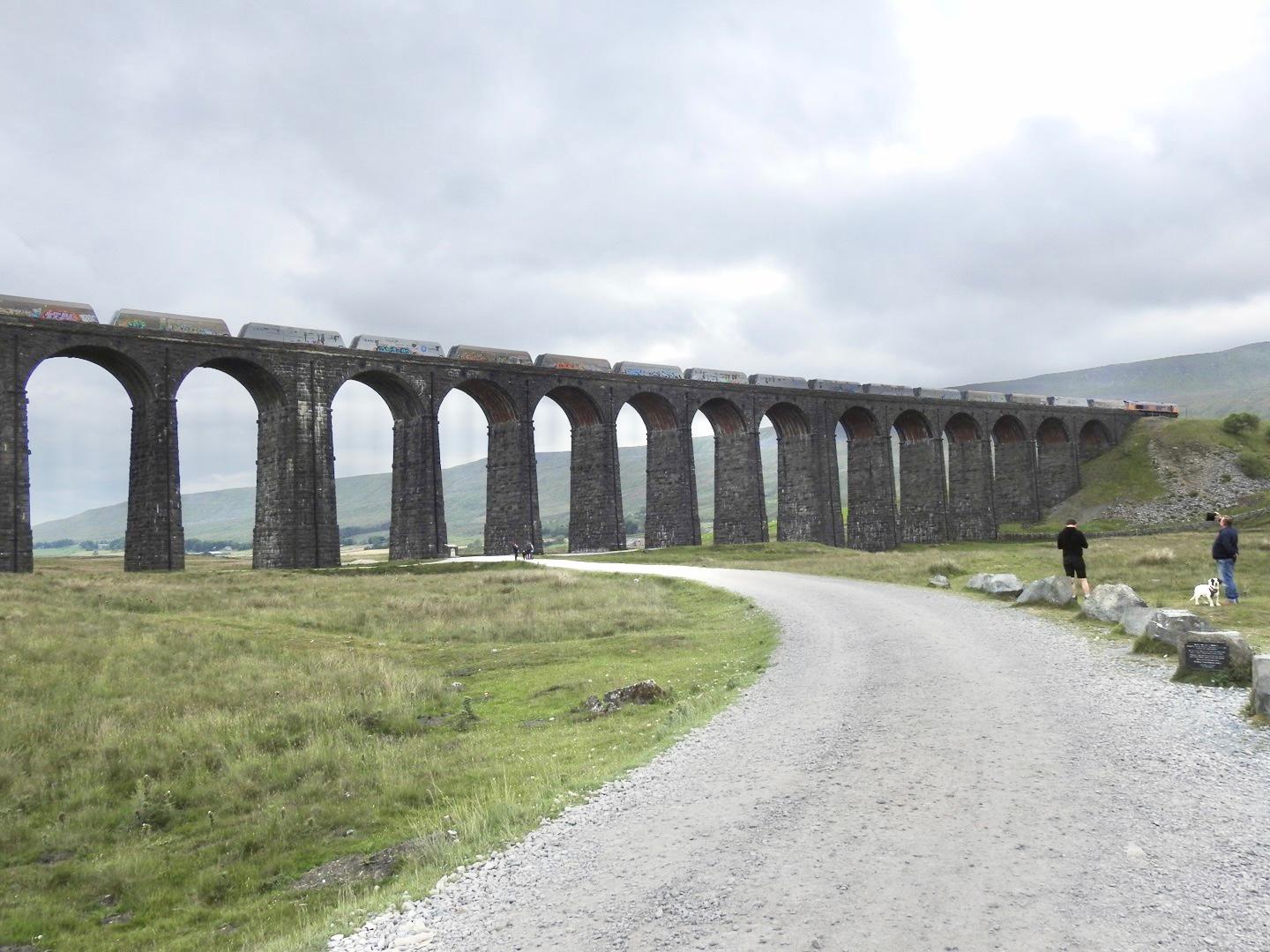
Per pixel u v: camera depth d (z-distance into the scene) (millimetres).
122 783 17516
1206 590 25625
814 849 9000
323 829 14688
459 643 31875
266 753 18844
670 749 13930
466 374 73062
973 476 112938
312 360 64500
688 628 32250
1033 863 8281
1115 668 17625
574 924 7809
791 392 93375
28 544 51875
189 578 49969
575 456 84000
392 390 71750
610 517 80438
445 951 7664
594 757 15188
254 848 14250
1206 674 15695
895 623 26594
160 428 56938
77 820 15820
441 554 70500
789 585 43000
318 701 21984
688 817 10469
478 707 22172
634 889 8453
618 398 81875
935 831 9250
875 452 101250
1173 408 155250
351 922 9109
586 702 20609
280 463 63344
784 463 98125
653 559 69312
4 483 50844
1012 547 92812
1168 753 11664
